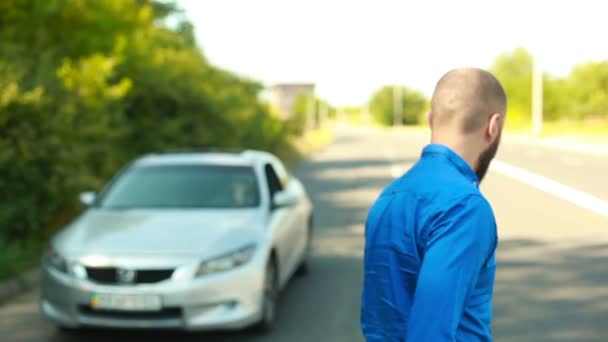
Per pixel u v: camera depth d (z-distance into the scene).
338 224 10.83
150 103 14.83
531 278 6.89
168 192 5.96
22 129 8.05
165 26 23.52
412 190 1.45
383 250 1.45
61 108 8.66
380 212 1.49
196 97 15.91
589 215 11.36
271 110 29.02
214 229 5.17
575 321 5.39
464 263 1.32
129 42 12.67
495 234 1.39
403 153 34.66
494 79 1.55
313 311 5.79
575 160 25.97
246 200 5.90
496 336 5.04
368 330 1.49
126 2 12.11
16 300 6.20
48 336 5.12
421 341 1.29
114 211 5.71
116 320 4.74
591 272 7.14
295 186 7.50
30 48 9.96
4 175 8.12
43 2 9.75
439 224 1.36
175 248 4.85
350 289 6.58
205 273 4.76
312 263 7.86
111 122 12.51
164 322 4.71
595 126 64.38
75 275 4.79
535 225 10.35
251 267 4.95
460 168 1.49
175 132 15.09
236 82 24.94
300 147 36.06
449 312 1.29
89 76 9.65
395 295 1.42
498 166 22.83
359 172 21.88
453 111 1.53
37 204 8.52
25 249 7.88
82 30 10.70
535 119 50.22
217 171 6.25
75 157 8.86
